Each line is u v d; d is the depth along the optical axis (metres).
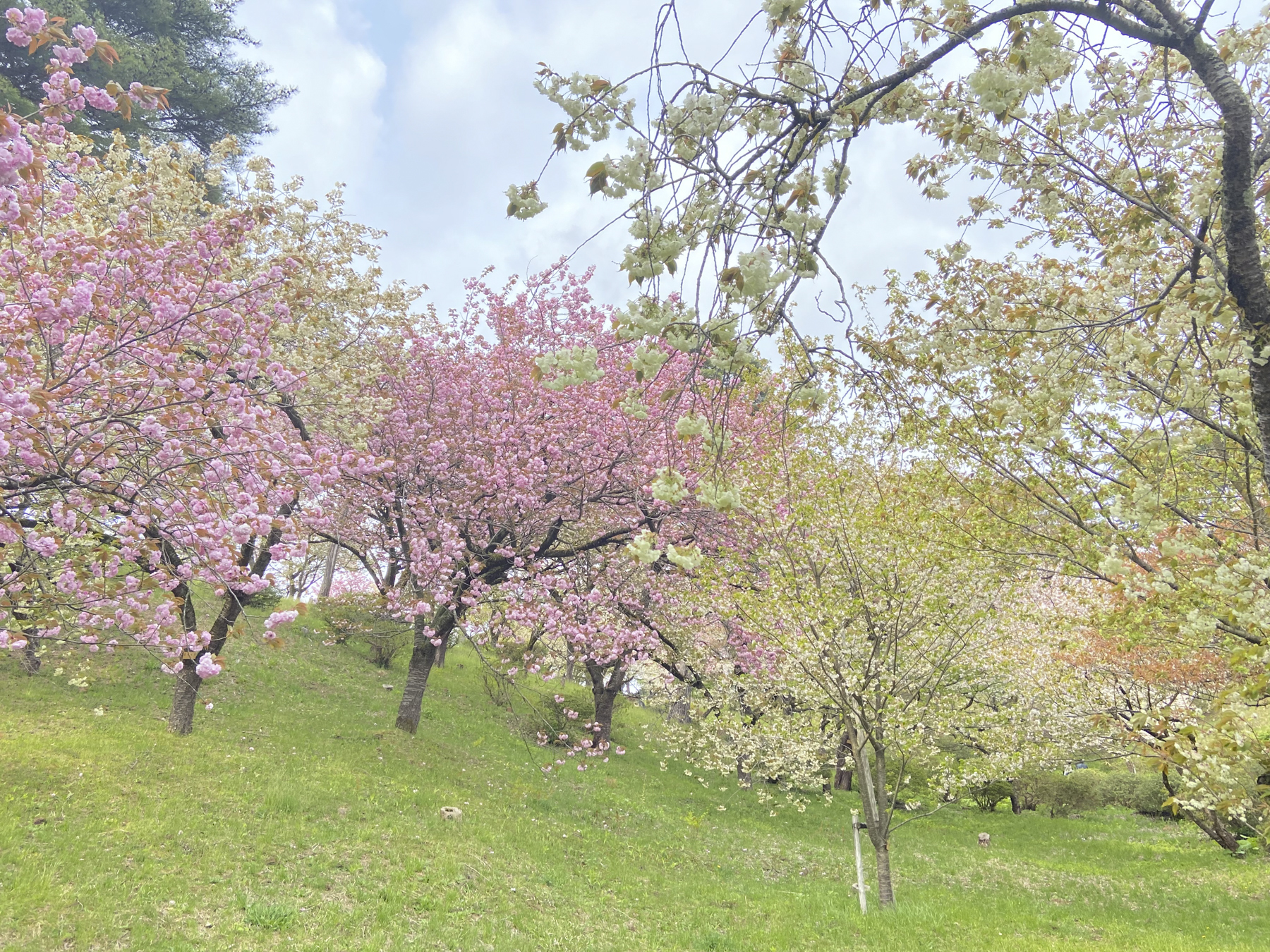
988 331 6.44
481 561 14.05
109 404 6.39
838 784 23.80
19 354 6.16
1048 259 6.77
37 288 6.77
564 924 8.98
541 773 16.50
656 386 13.74
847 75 3.42
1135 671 15.73
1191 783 7.41
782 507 12.55
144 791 9.80
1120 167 5.35
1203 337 4.67
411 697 16.36
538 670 13.81
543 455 14.45
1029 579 11.23
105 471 6.25
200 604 18.53
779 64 2.79
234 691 16.28
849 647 11.38
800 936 9.45
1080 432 7.99
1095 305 5.68
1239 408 4.58
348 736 14.94
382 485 14.48
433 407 15.48
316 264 13.31
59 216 7.62
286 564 12.89
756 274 2.39
